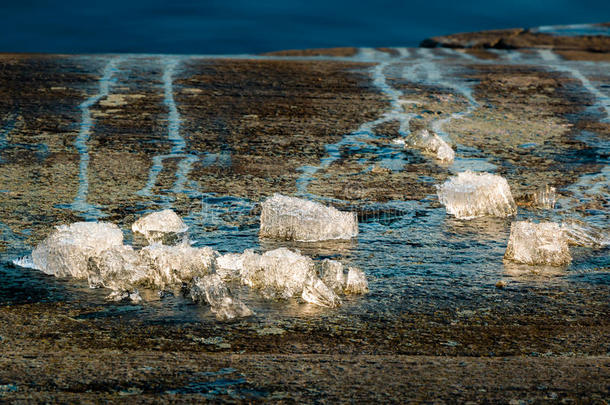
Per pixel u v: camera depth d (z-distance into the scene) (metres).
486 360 3.43
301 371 3.23
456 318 4.03
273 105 9.97
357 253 5.12
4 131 8.33
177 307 4.14
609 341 3.73
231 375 3.16
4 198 6.11
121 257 4.54
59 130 8.46
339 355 3.50
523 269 4.84
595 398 2.94
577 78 12.59
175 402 2.88
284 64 13.38
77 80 11.27
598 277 4.70
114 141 8.09
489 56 15.97
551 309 4.17
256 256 4.57
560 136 8.83
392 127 9.05
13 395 2.91
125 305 4.16
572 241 5.36
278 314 4.05
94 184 6.61
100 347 3.57
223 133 8.54
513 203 6.13
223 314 3.98
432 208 6.23
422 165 7.57
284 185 6.78
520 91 11.41
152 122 8.95
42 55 13.73
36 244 5.16
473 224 5.82
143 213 5.89
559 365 3.33
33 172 6.89
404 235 5.52
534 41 18.47
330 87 11.29
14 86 10.68
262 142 8.23
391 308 4.16
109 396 2.92
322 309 4.14
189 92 10.65
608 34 19.00
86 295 4.30
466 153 8.05
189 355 3.45
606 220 5.95
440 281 4.61
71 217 5.74
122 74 11.87
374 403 2.89
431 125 9.20
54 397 2.90
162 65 12.88
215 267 4.65
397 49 17.20
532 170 7.47
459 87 11.60
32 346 3.56
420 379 3.13
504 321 4.00
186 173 7.05
